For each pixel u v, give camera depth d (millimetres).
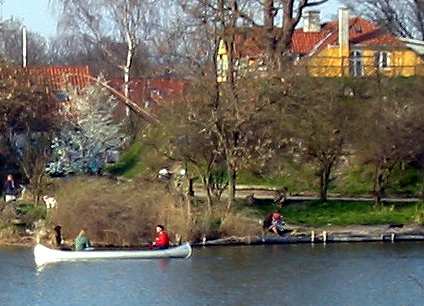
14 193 141250
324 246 121812
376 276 103250
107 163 166250
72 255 113562
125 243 121375
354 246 121625
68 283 101500
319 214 135500
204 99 132750
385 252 117188
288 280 101875
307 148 139875
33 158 142750
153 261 113562
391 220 133875
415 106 141250
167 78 163500
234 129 132000
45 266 111000
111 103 170375
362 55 169000
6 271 108062
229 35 135000
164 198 123750
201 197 135250
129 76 186000
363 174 147875
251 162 135000
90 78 184000
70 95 171250
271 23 145875
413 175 146625
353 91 143125
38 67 182625
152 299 94312
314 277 102875
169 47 144625
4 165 150375
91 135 162750
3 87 151500
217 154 131875
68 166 157500
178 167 143750
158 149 136375
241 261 112000
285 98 137125
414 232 127688
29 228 126500
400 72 156875
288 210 136125
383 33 185250
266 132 136000
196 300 93938
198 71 135125
